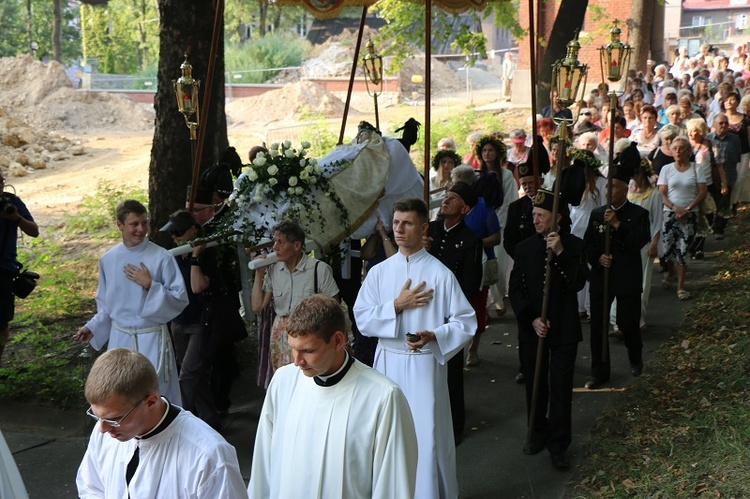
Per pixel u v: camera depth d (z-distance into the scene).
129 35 54.62
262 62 38.97
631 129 13.35
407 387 5.04
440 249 6.32
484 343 8.60
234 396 7.32
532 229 6.73
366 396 3.43
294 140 23.03
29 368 7.32
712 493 5.03
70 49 58.28
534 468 5.89
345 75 36.41
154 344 5.78
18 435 6.54
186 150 8.72
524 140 10.27
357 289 7.05
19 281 7.37
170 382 5.88
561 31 15.52
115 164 22.34
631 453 5.84
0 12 55.91
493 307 9.61
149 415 3.01
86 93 31.73
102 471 3.22
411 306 4.97
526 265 6.00
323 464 3.43
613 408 6.65
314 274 5.79
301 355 3.32
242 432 6.56
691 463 5.46
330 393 3.46
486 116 24.45
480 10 8.71
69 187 19.17
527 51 28.52
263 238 6.33
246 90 35.44
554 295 5.84
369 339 6.84
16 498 3.95
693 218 9.57
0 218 7.21
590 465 5.80
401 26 17.58
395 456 3.39
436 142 20.12
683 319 8.91
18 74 32.56
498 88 38.25
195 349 6.20
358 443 3.41
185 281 6.26
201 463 3.03
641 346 7.41
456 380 6.26
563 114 5.87
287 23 53.03
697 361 7.38
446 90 37.06
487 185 7.38
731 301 8.93
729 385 6.66
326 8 8.49
